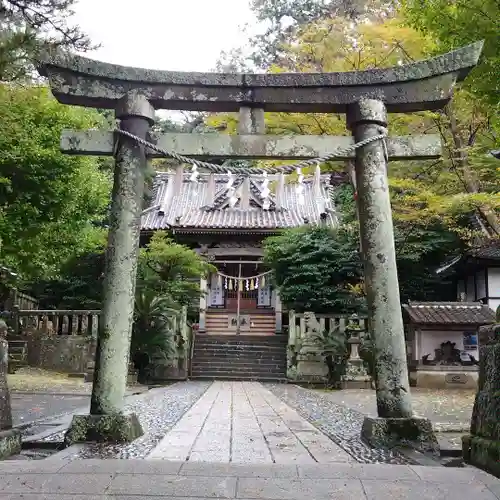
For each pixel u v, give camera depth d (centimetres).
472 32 916
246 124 692
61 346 1906
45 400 1152
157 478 390
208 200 809
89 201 1440
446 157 1514
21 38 596
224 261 2783
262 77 689
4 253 1357
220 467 423
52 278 2202
